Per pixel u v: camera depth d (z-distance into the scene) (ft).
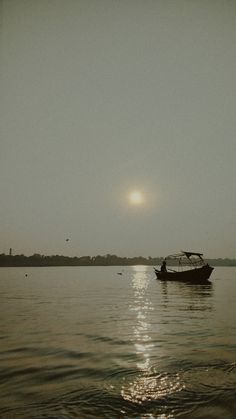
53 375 25.03
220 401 20.11
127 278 238.68
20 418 18.07
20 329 44.50
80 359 29.45
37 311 64.03
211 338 38.45
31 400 20.40
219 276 252.01
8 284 160.35
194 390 21.86
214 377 24.29
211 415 18.44
